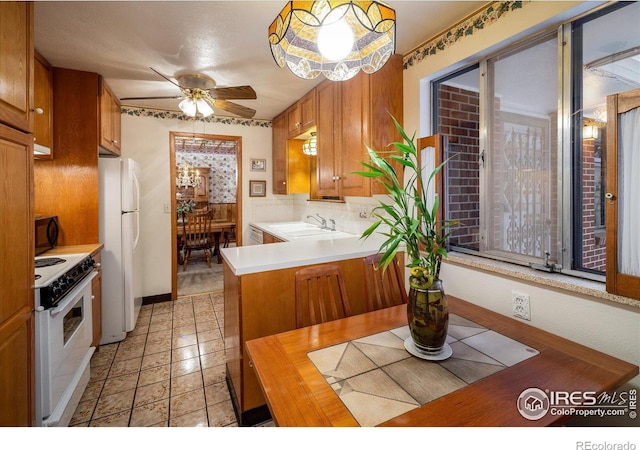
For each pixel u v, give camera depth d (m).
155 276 3.62
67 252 2.22
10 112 1.14
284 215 4.40
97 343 2.38
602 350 1.24
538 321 1.47
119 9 1.68
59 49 2.13
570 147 1.42
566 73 1.42
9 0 1.14
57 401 1.51
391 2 1.65
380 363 1.01
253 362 1.03
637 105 1.09
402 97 2.31
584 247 1.42
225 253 2.05
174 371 2.21
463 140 1.99
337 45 1.26
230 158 8.27
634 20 1.22
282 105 3.49
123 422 1.71
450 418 0.76
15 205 1.18
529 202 1.61
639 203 1.12
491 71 1.78
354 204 2.96
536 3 1.45
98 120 2.55
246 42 2.04
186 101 2.53
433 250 1.06
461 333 1.22
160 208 3.63
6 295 1.11
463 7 1.70
